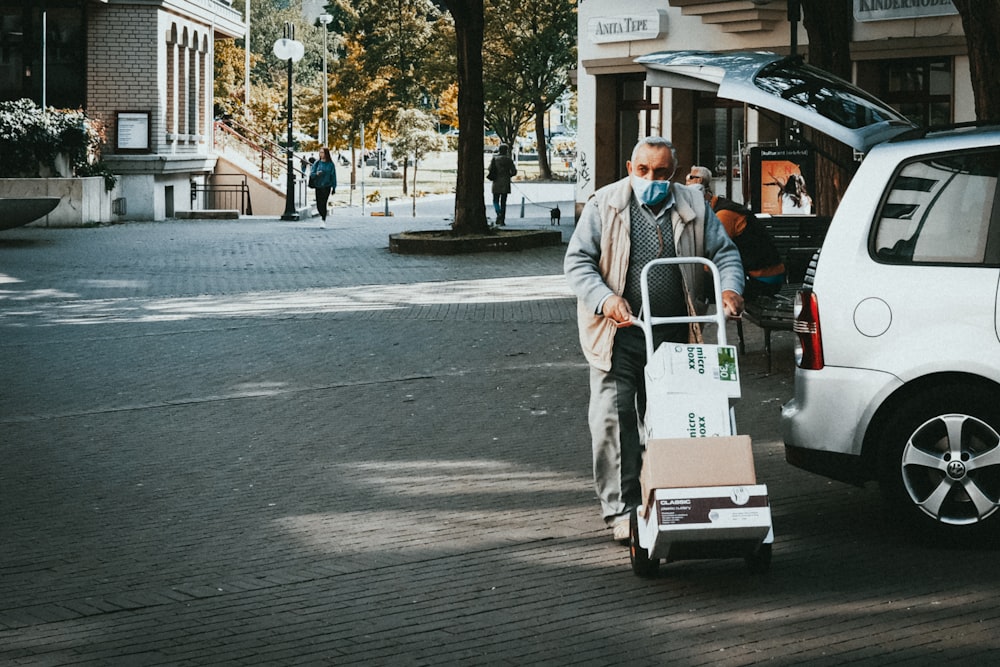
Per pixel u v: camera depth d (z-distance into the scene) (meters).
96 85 37.22
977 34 11.70
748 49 26.34
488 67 74.62
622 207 6.38
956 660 5.06
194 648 5.32
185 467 8.71
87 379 12.09
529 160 117.12
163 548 6.84
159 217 37.44
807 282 7.05
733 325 15.38
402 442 9.45
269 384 11.79
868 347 6.69
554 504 7.64
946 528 6.61
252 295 18.70
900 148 6.85
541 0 73.88
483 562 6.51
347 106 72.38
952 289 6.58
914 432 6.61
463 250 25.11
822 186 16.05
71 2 36.84
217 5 42.38
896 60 24.12
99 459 8.97
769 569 6.31
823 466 6.84
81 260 23.83
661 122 28.28
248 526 7.25
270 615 5.74
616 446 6.57
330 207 47.69
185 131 40.38
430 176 86.00
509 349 13.73
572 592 6.01
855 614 5.62
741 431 9.63
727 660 5.11
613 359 6.46
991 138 6.73
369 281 20.53
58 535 7.09
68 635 5.49
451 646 5.32
